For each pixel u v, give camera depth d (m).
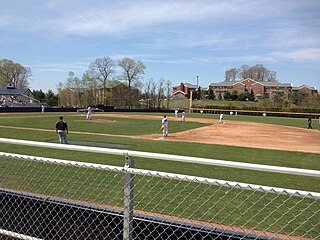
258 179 9.52
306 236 4.85
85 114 52.97
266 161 13.93
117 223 3.07
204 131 28.97
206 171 10.42
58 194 6.68
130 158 2.55
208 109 77.00
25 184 7.35
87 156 12.55
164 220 3.01
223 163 2.22
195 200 6.36
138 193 7.01
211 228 2.83
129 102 80.88
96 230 3.18
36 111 54.53
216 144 19.78
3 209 3.67
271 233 4.77
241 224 5.43
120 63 80.56
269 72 132.62
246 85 121.44
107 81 81.12
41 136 20.72
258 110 72.62
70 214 3.32
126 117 47.66
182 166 11.14
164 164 11.42
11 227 3.59
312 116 65.50
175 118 49.38
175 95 122.12
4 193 3.68
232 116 64.75
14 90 82.69
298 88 123.12
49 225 3.41
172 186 7.75
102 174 8.63
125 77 81.50
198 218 5.73
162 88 83.50
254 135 26.80
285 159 14.69
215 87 127.38
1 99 78.56
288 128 36.12
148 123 35.78
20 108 51.94
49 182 7.58
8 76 88.06
